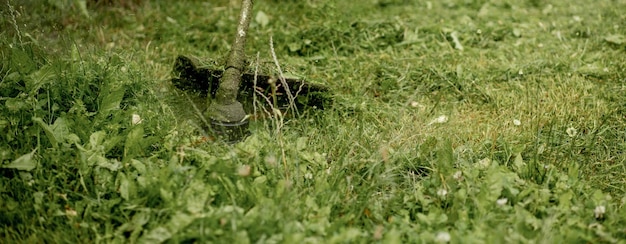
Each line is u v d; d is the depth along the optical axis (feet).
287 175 8.75
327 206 8.38
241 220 7.59
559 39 14.90
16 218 8.07
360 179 9.10
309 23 14.97
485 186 8.54
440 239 7.66
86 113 9.69
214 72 11.19
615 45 14.52
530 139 10.65
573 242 7.76
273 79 9.95
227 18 15.47
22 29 12.51
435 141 9.82
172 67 12.80
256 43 14.10
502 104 11.93
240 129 10.36
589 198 8.81
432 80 12.76
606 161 10.25
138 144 9.12
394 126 10.84
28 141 8.97
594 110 11.60
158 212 7.95
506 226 8.01
